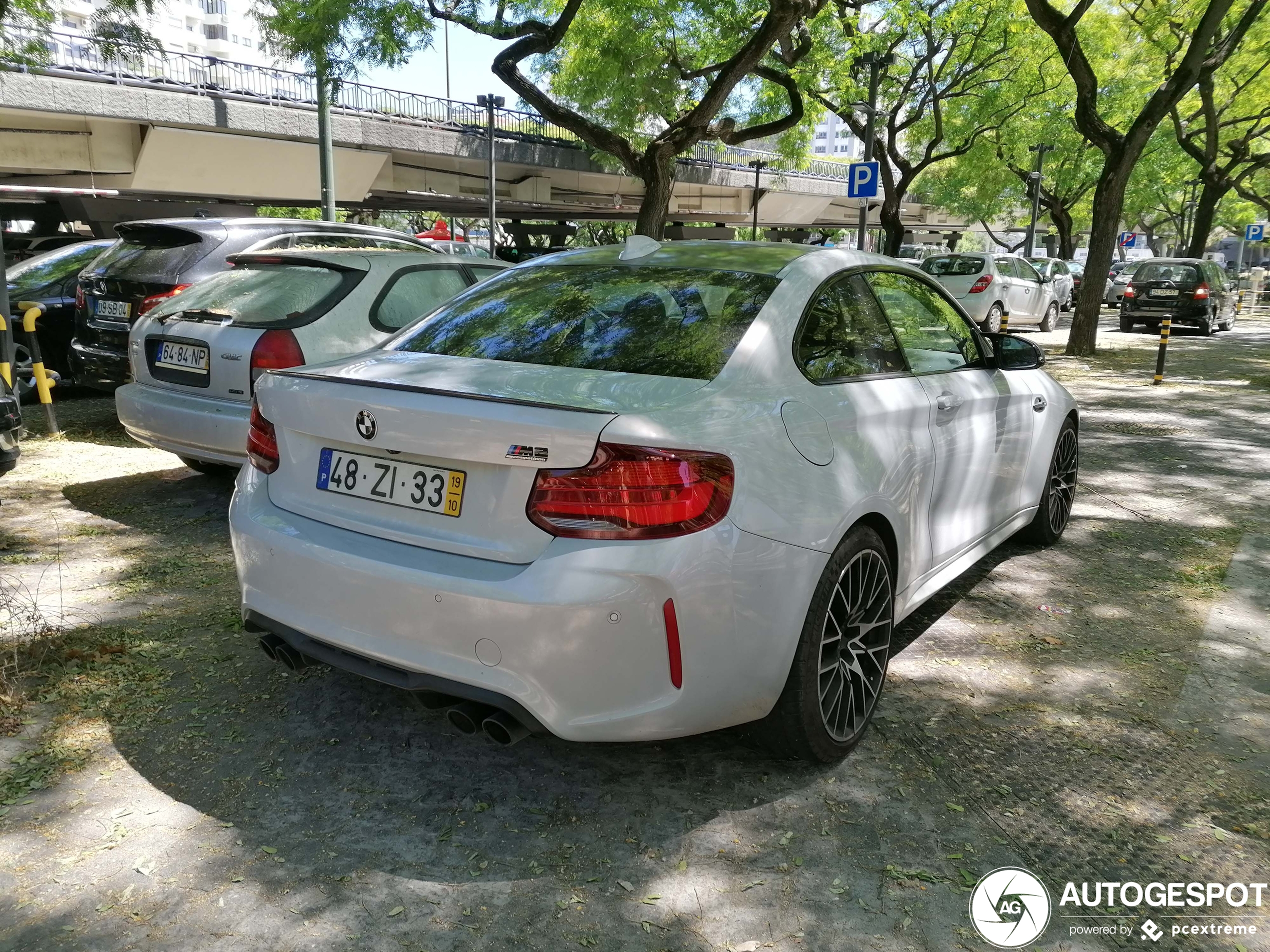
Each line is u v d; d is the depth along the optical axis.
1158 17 20.55
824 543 2.69
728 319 2.95
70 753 2.93
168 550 4.85
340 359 3.17
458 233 75.75
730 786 2.82
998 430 4.15
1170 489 6.63
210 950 2.13
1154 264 21.48
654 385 2.63
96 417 8.28
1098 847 2.57
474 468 2.47
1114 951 2.19
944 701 3.38
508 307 3.28
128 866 2.41
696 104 19.89
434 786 2.79
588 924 2.24
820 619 2.73
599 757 2.97
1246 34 21.78
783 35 15.86
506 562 2.40
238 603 4.15
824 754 2.88
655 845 2.54
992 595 4.48
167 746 2.98
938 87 28.00
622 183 39.88
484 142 32.19
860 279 3.49
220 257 7.07
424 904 2.30
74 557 4.73
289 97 26.67
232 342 5.01
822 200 51.31
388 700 3.30
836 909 2.31
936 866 2.47
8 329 7.16
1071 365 14.69
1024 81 27.23
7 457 4.96
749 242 3.60
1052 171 37.66
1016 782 2.88
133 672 3.47
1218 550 5.21
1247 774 2.94
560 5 17.19
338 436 2.67
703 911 2.29
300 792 2.75
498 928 2.22
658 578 2.32
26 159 23.30
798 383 2.89
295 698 3.30
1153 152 35.91
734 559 2.44
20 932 2.17
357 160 29.25
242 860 2.44
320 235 7.77
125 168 25.19
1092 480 6.88
